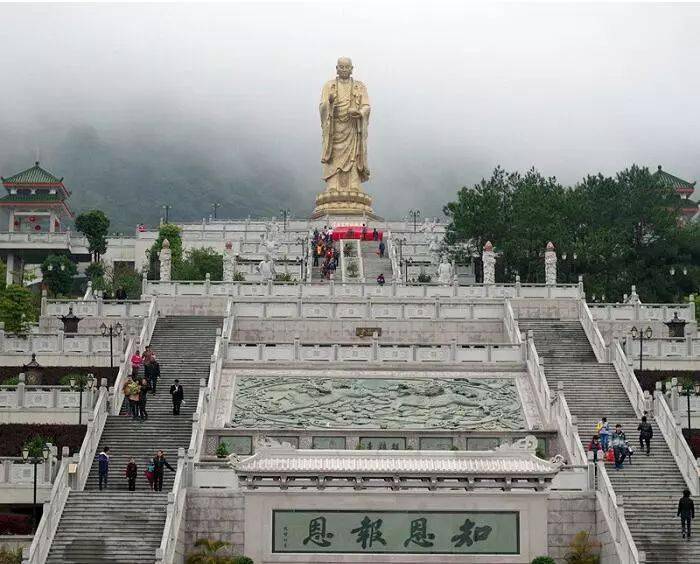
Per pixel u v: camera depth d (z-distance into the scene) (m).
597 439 61.91
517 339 80.12
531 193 112.56
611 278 110.25
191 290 90.25
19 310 93.31
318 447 65.38
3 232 134.88
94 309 87.25
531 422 68.56
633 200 114.50
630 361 72.38
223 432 65.06
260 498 52.78
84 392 68.81
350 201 137.12
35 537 50.19
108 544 52.09
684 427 68.19
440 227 135.38
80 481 57.44
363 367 75.31
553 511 54.25
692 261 116.62
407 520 52.72
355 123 137.50
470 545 52.56
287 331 85.50
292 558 52.41
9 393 68.81
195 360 76.62
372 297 90.19
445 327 86.00
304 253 119.69
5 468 59.75
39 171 154.62
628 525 53.84
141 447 63.28
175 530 51.91
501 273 112.88
